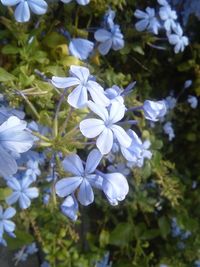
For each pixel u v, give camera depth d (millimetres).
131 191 243
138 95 242
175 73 267
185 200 270
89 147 148
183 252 263
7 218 182
